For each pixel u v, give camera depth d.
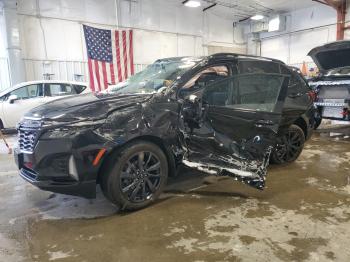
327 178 4.03
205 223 2.79
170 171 3.27
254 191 3.57
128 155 2.86
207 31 15.82
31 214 3.05
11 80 10.12
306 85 4.59
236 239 2.50
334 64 6.94
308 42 14.80
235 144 3.43
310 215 2.92
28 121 2.91
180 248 2.39
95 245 2.45
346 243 2.42
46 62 11.05
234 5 14.52
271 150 3.58
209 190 3.60
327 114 6.84
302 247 2.38
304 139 4.68
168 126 3.04
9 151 5.93
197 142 3.25
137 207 3.03
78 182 2.70
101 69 11.93
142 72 4.09
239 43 17.44
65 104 3.02
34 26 10.73
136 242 2.49
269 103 3.52
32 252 2.37
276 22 15.43
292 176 4.11
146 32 13.50
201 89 3.18
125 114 2.84
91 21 11.95
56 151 2.67
